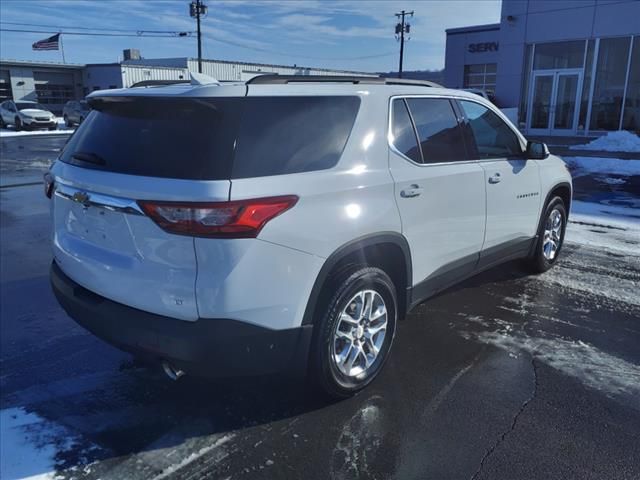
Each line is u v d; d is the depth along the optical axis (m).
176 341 2.56
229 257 2.49
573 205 8.98
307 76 3.18
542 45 21.22
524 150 4.73
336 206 2.89
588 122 20.38
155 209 2.53
